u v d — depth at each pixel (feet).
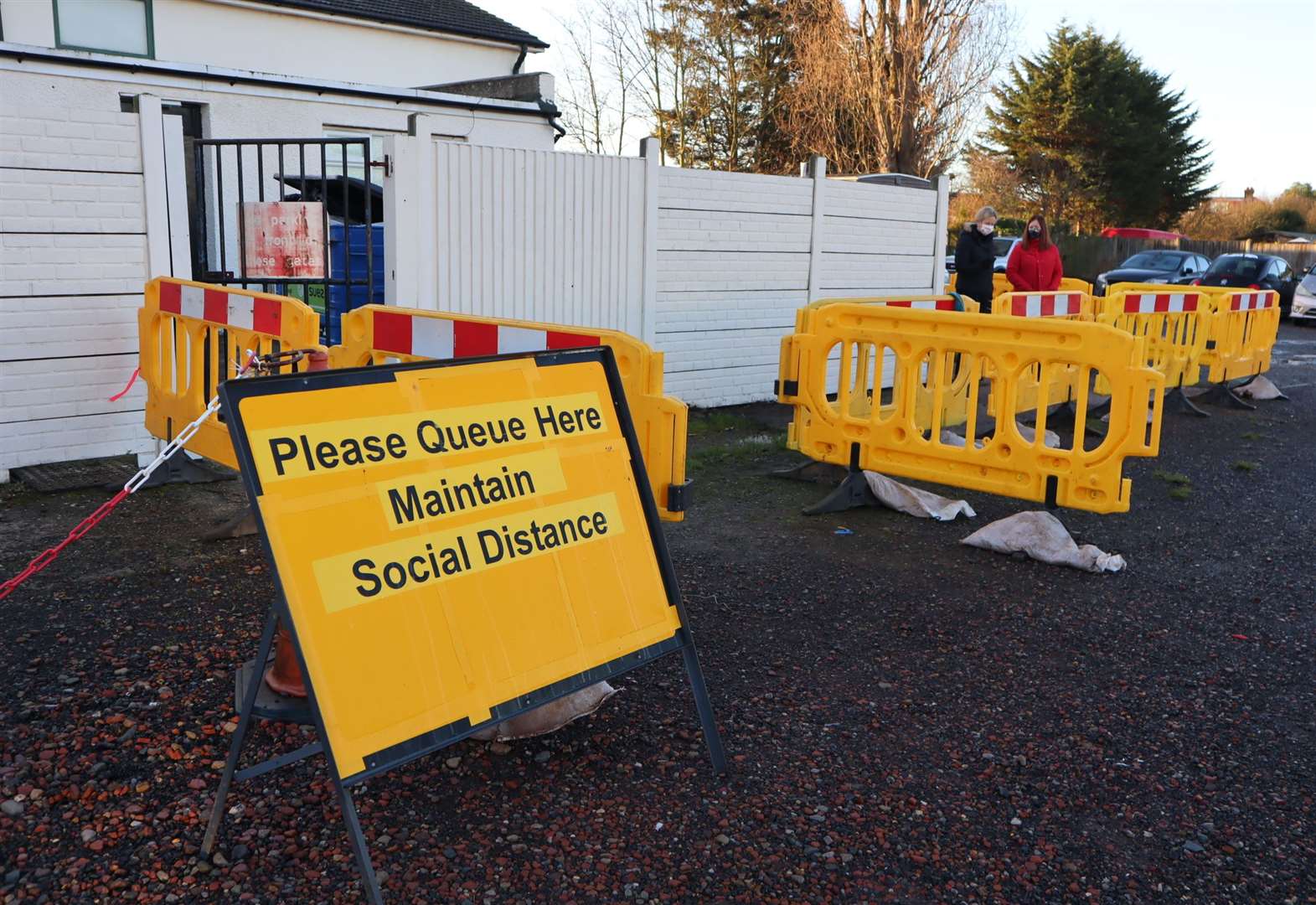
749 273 31.32
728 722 11.39
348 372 8.65
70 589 14.44
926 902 8.55
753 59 117.19
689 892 8.52
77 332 20.43
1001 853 9.23
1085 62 169.07
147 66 35.04
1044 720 11.75
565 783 10.05
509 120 44.98
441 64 60.59
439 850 8.93
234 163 37.78
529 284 25.68
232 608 13.96
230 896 8.23
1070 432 29.25
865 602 15.28
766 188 31.19
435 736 8.40
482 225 24.48
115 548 16.25
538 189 25.46
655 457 12.47
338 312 27.35
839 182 33.32
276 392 8.23
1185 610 15.43
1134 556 18.01
